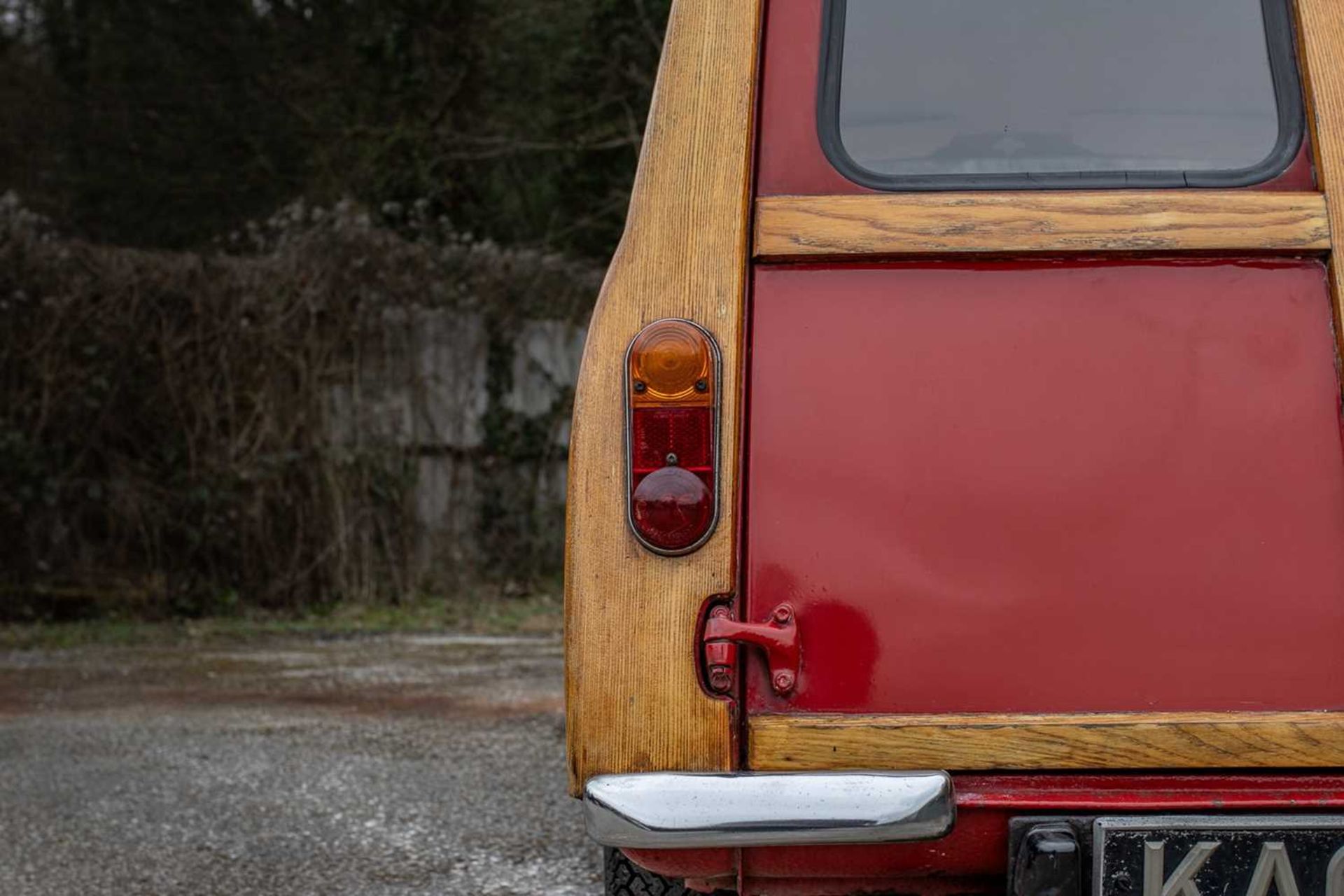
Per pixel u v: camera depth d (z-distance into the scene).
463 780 5.55
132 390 11.48
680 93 2.45
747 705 2.28
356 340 12.22
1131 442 2.29
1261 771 2.21
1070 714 2.24
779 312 2.37
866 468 2.31
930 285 2.35
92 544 11.41
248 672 8.61
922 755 2.22
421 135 18.33
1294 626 2.25
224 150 21.27
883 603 2.28
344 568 12.10
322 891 4.14
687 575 2.28
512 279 12.84
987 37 2.50
